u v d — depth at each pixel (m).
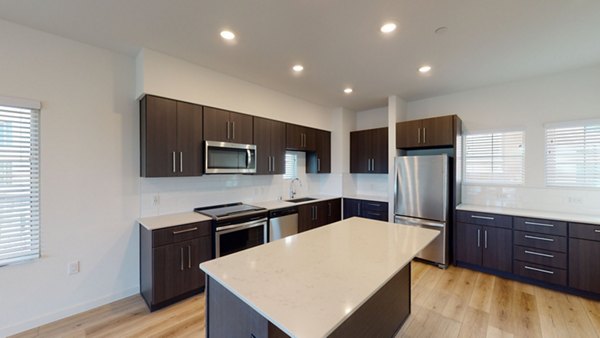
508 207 3.57
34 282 2.22
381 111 5.04
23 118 2.18
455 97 4.04
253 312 1.18
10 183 2.12
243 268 1.45
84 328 2.20
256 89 3.63
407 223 3.81
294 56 2.75
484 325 2.23
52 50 2.31
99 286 2.56
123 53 2.69
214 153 3.09
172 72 2.76
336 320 0.95
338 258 1.60
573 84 3.14
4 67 2.10
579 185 3.12
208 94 3.07
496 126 3.67
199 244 2.74
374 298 1.80
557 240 2.82
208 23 2.13
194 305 2.56
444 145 3.65
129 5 1.89
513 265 3.10
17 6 1.90
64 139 2.37
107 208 2.61
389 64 2.95
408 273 2.36
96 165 2.54
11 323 2.12
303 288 1.21
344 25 2.15
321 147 4.81
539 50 2.60
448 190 3.56
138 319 2.33
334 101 4.55
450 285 2.99
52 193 2.31
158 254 2.45
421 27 2.18
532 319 2.31
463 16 2.01
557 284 2.83
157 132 2.65
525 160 3.46
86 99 2.48
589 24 2.12
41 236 2.26
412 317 2.35
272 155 3.85
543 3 1.85
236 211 3.20
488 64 2.95
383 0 1.83
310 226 4.19
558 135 3.25
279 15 2.01
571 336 2.08
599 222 2.60
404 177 3.86
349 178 5.13
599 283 2.59
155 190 2.94
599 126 3.00
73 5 1.89
